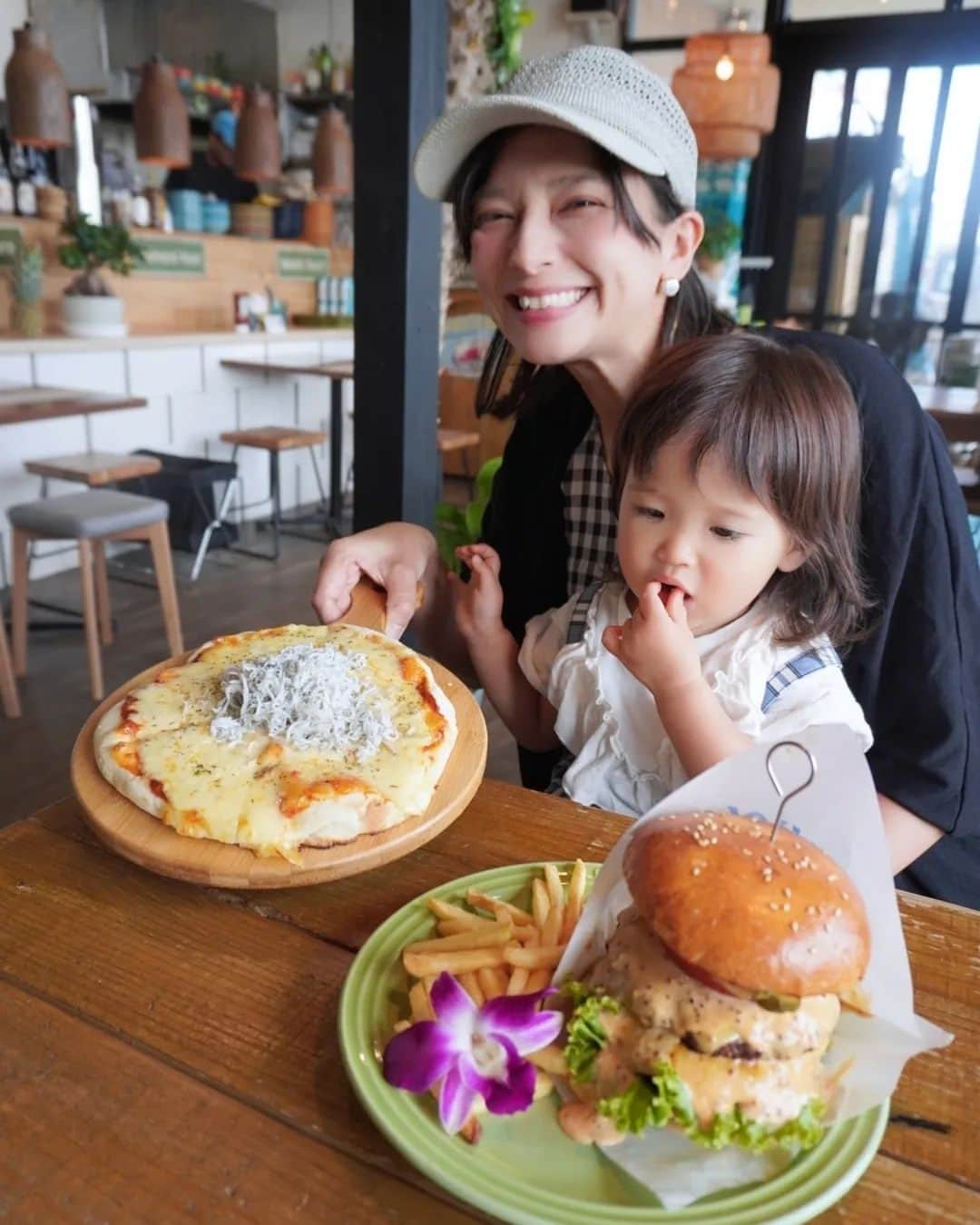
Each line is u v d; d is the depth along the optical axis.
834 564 0.96
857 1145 0.52
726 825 0.54
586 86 0.96
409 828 0.77
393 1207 0.51
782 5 5.28
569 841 0.84
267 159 4.58
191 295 5.12
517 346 1.09
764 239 5.69
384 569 1.24
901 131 5.21
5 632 3.54
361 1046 0.58
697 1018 0.50
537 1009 0.58
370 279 1.55
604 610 1.11
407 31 1.39
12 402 3.31
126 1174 0.52
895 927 0.55
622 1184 0.52
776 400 0.87
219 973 0.68
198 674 0.97
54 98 3.73
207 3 5.65
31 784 2.52
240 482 5.32
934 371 5.48
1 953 0.69
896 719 1.04
